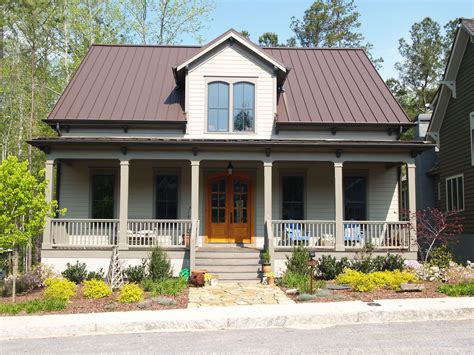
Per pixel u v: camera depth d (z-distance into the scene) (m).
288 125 16.61
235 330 8.68
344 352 7.09
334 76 19.41
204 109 16.83
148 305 10.35
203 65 17.02
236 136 16.75
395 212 17.66
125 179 15.13
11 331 8.43
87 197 17.25
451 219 19.31
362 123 16.64
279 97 18.03
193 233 14.57
